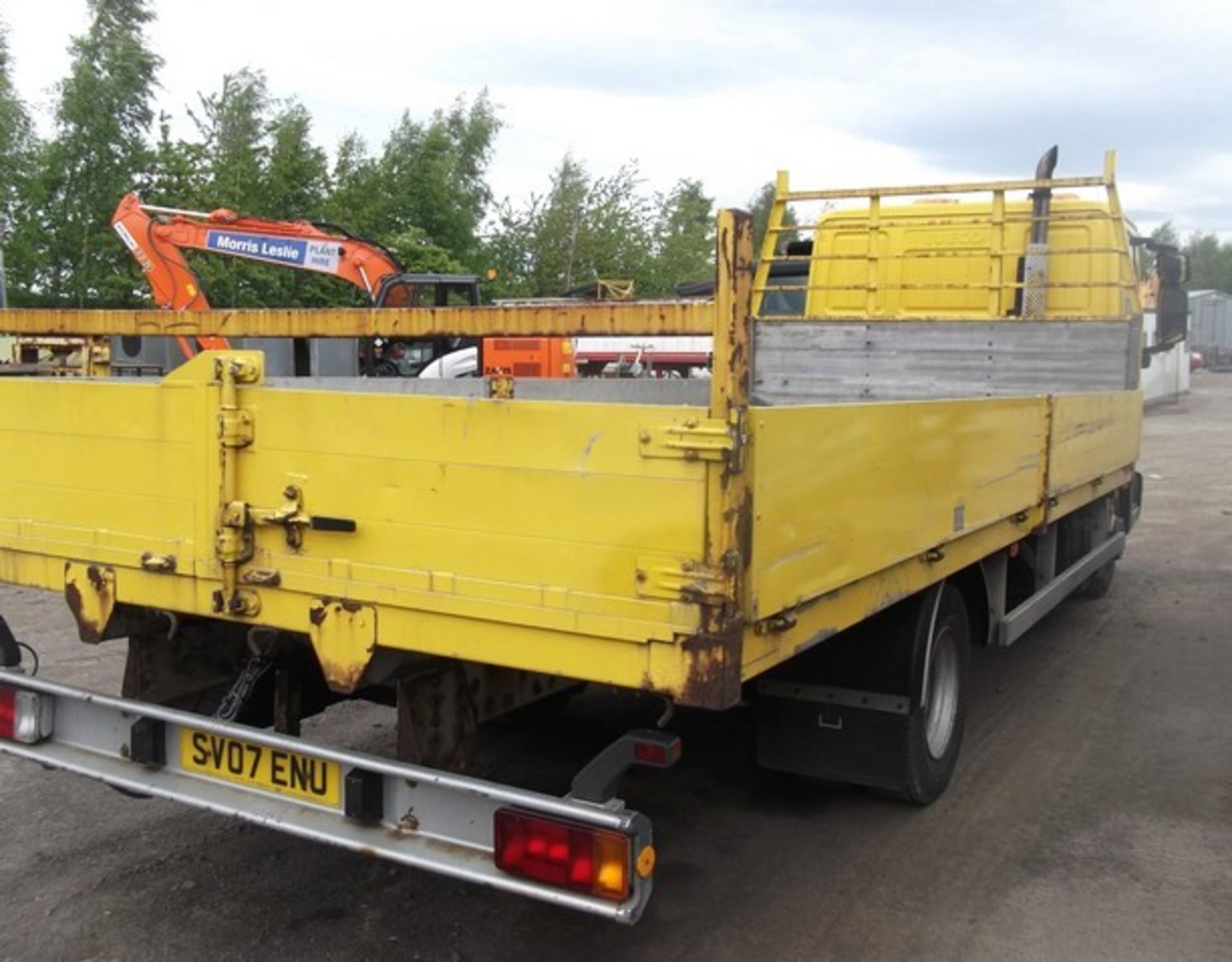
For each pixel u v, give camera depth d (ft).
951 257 25.02
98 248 92.12
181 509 11.01
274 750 10.33
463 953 11.34
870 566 11.05
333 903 12.35
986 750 17.25
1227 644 23.85
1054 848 13.76
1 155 92.89
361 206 100.53
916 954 11.33
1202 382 151.53
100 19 92.43
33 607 25.16
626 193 128.36
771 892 12.65
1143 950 11.42
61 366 32.37
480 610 9.47
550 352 52.29
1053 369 22.95
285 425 10.36
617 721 17.76
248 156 93.71
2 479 12.49
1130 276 24.32
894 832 14.24
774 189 26.30
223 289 83.82
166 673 12.82
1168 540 37.11
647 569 8.74
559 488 9.06
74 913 12.04
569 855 8.75
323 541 10.25
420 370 52.16
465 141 122.21
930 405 12.41
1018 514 16.69
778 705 14.07
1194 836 14.16
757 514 8.79
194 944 11.44
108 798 15.10
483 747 16.55
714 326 8.45
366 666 10.11
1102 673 21.65
